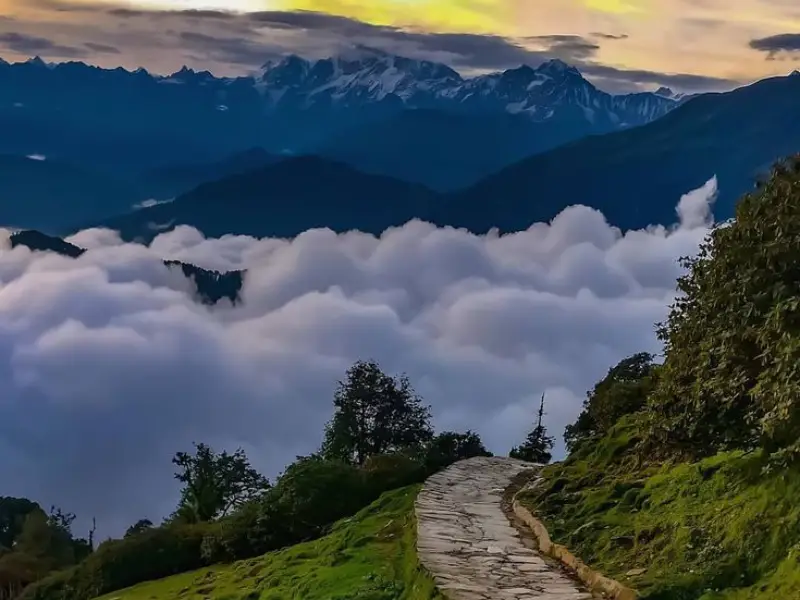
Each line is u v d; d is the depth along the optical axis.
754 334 9.12
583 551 12.53
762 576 9.39
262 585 16.94
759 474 10.95
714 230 11.19
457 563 12.40
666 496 12.92
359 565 14.87
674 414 11.59
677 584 9.88
